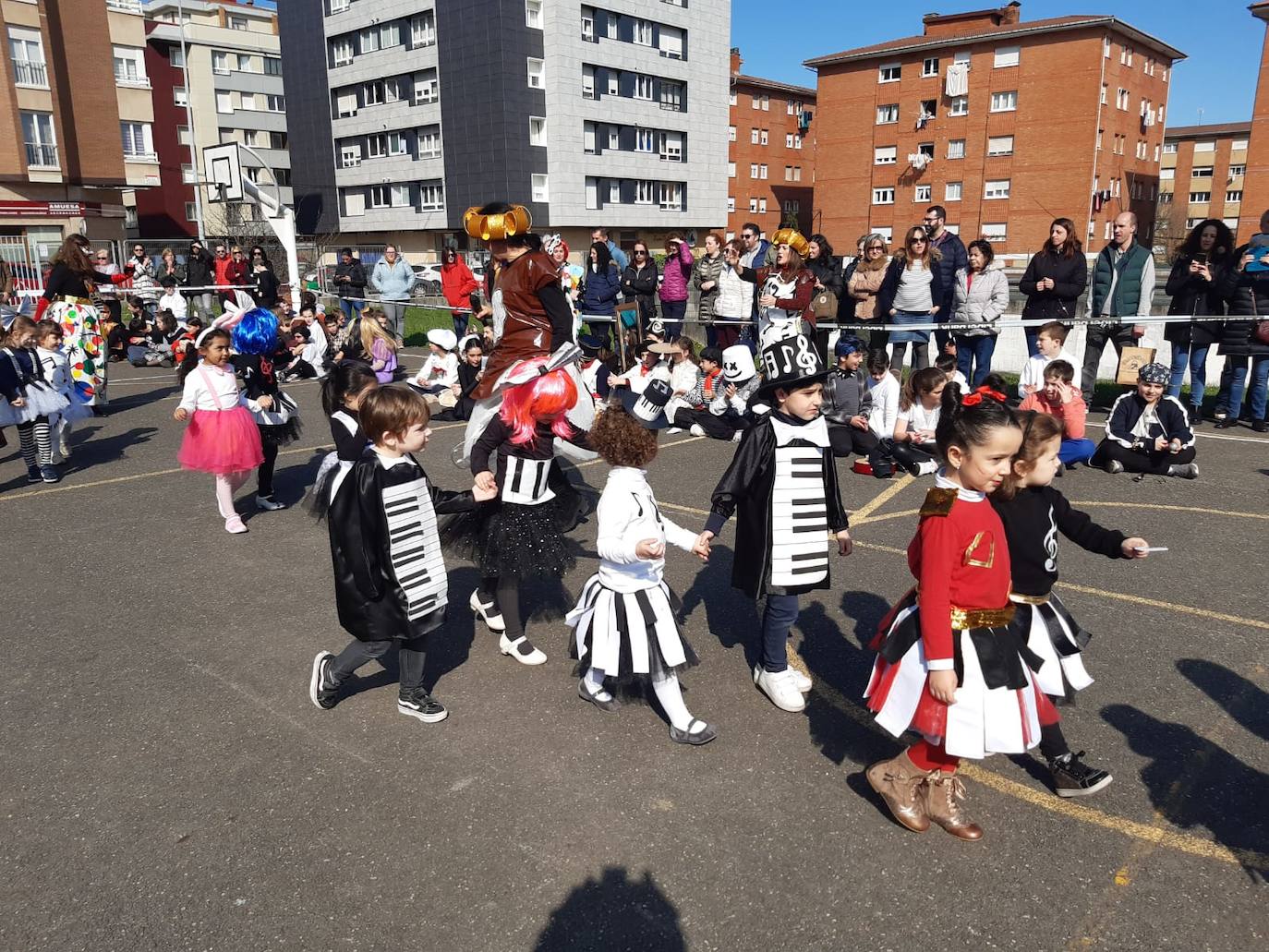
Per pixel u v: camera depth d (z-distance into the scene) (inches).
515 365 193.5
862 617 209.3
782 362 154.4
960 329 402.9
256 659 192.1
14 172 1464.1
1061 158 1999.3
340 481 154.4
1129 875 124.0
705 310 524.1
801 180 2896.2
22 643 200.7
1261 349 370.9
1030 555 129.3
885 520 279.1
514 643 189.0
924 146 2164.1
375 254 2028.8
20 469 358.6
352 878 125.0
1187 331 390.9
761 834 133.3
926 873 124.9
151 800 143.3
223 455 264.5
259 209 1720.0
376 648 164.4
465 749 156.9
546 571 184.5
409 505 156.8
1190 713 164.7
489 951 111.9
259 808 140.7
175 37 2279.8
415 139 2084.2
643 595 153.7
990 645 121.5
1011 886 122.0
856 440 172.2
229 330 286.4
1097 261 409.4
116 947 113.0
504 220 199.8
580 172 2020.2
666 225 2230.6
